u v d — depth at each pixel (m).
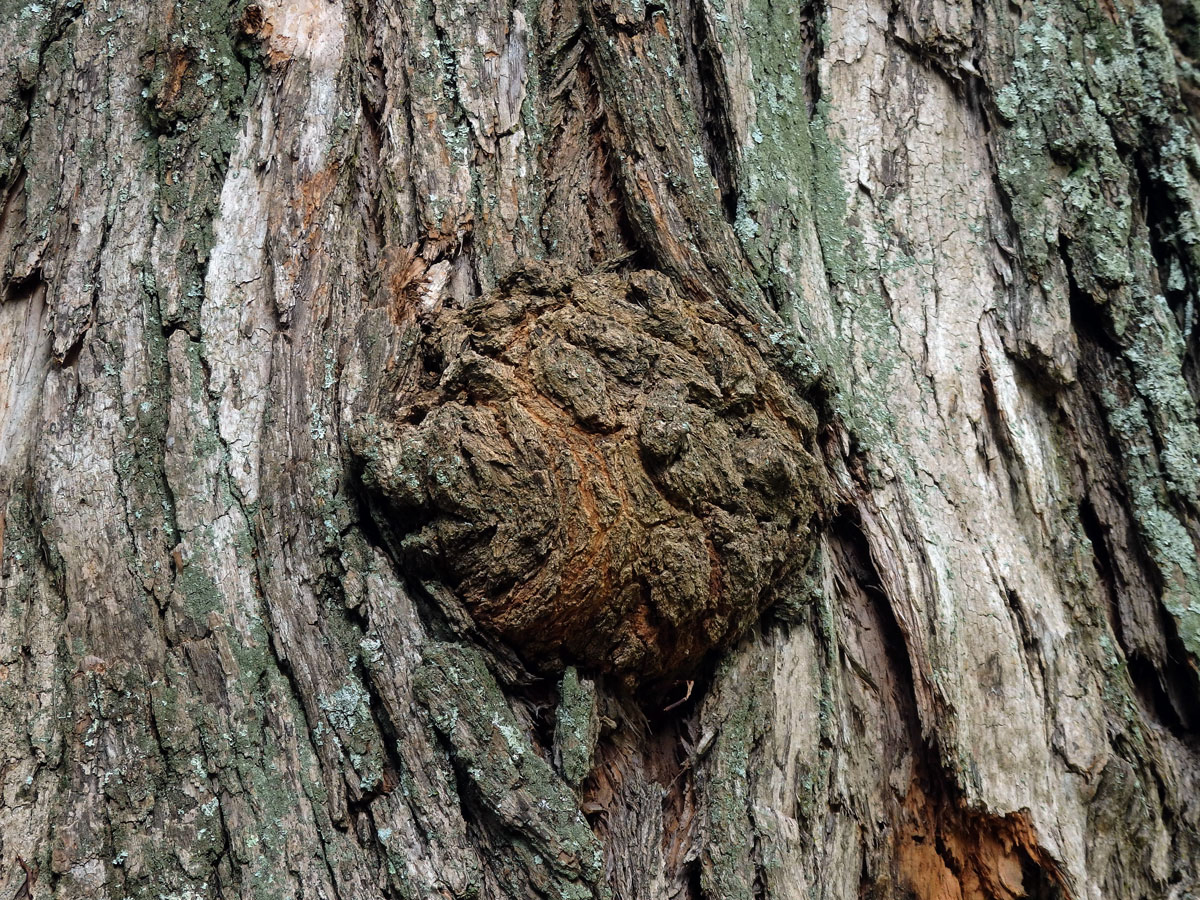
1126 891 1.84
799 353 1.93
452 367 1.74
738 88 2.20
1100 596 2.08
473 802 1.60
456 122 2.04
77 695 1.64
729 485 1.74
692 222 2.02
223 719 1.63
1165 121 2.46
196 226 1.94
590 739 1.66
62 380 1.85
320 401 1.80
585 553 1.64
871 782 1.88
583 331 1.77
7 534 1.77
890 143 2.28
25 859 1.55
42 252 1.97
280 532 1.73
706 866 1.65
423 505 1.66
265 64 2.07
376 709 1.64
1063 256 2.25
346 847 1.57
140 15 2.14
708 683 1.81
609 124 2.11
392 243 1.93
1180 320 2.36
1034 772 1.86
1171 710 2.07
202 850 1.56
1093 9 2.49
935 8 2.38
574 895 1.54
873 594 2.00
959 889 1.87
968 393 2.09
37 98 2.09
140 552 1.72
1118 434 2.18
